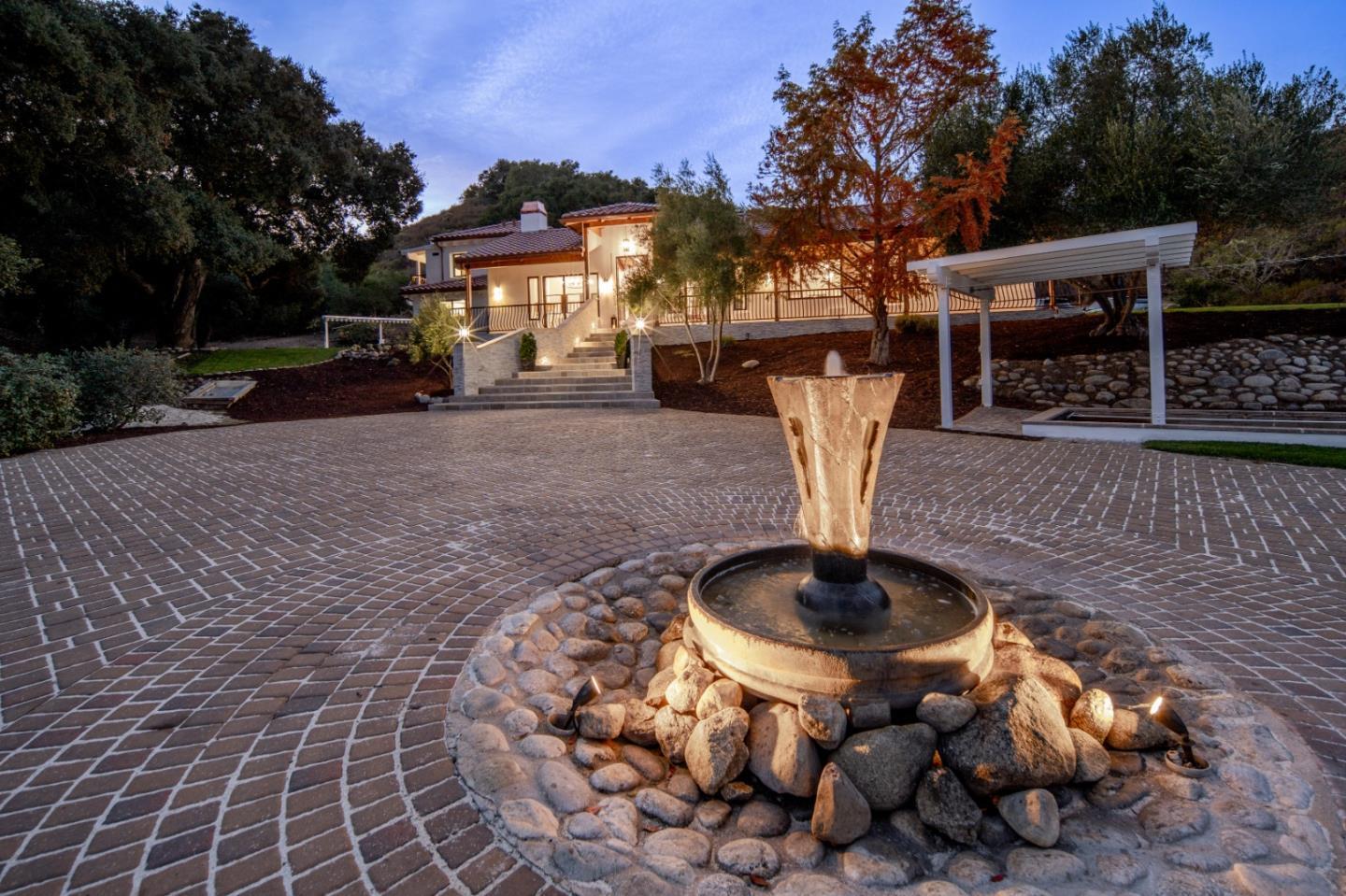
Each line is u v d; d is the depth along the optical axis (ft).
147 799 7.13
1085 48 42.34
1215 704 8.75
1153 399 30.42
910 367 48.75
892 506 20.03
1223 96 35.73
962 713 7.47
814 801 7.25
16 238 53.31
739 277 50.14
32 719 8.75
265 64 67.41
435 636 11.46
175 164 63.05
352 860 6.27
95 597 13.26
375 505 20.85
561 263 80.23
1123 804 7.12
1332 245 56.44
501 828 6.76
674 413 45.62
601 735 8.45
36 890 5.86
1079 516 18.70
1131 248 30.07
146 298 78.74
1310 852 6.20
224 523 18.83
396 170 93.61
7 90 42.29
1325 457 24.71
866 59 40.96
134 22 52.60
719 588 10.94
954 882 6.16
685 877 6.15
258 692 9.48
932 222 41.27
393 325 85.35
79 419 38.11
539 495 22.17
